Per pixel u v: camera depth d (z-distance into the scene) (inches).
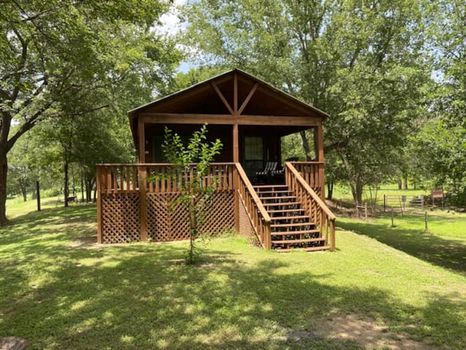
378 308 174.2
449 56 408.2
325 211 313.1
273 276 224.8
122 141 1029.8
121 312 170.7
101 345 139.4
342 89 594.2
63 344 141.1
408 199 1192.2
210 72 737.0
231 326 154.4
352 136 626.8
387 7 619.8
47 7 236.4
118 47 436.8
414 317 164.1
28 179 1722.4
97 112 701.9
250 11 684.1
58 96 528.7
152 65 585.3
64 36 274.8
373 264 256.2
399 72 551.2
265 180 484.1
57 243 353.4
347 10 639.8
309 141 884.6
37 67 359.9
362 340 141.9
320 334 147.3
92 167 874.8
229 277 222.8
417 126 592.1
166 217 356.2
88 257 283.0
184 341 141.6
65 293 200.1
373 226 685.9
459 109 379.6
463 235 589.3
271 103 459.8
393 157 717.3
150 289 202.2
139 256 283.3
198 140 269.0
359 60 644.7
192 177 346.9
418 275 229.8
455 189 410.0
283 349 134.6
